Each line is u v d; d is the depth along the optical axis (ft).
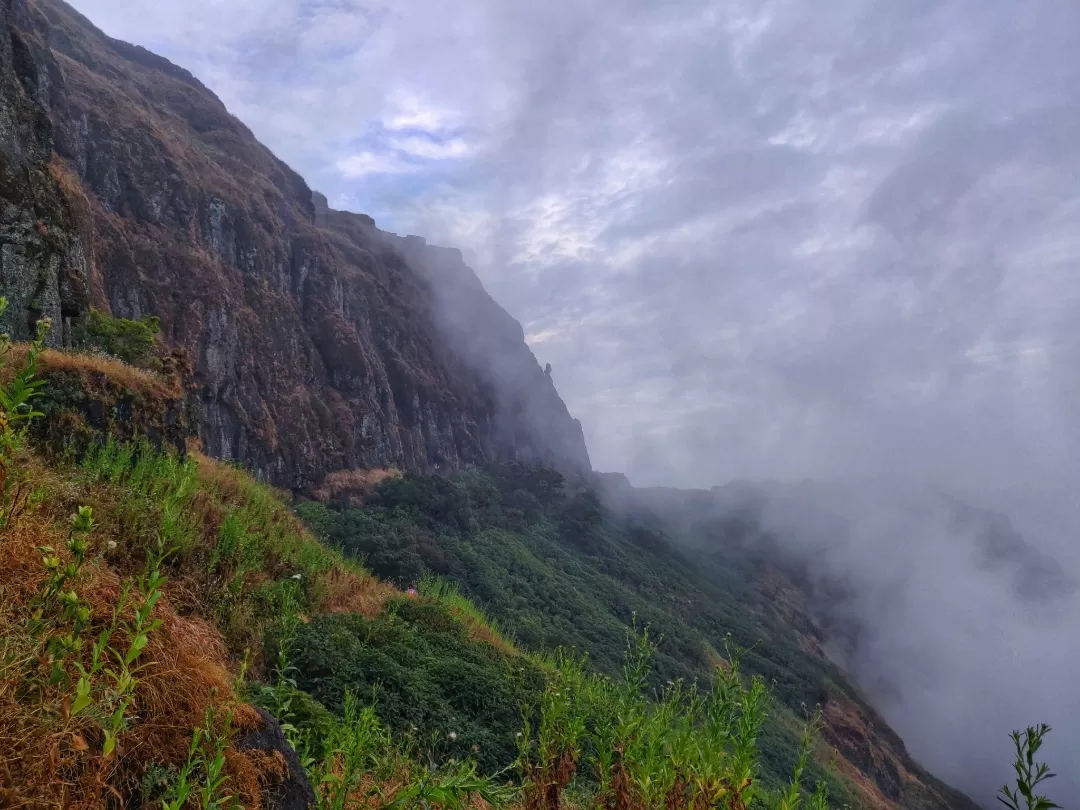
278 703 15.55
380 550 105.40
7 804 6.95
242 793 9.32
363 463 212.64
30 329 39.37
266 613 25.98
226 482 38.78
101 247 137.28
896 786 169.78
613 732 13.12
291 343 203.21
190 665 10.21
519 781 19.35
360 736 12.90
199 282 161.38
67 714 7.38
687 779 11.41
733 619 220.84
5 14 55.83
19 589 9.02
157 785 8.48
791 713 135.95
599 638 126.52
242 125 291.17
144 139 168.96
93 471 24.02
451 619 37.86
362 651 25.84
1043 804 6.66
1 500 9.53
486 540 163.63
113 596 10.04
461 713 25.44
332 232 322.55
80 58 212.64
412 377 279.90
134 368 37.55
